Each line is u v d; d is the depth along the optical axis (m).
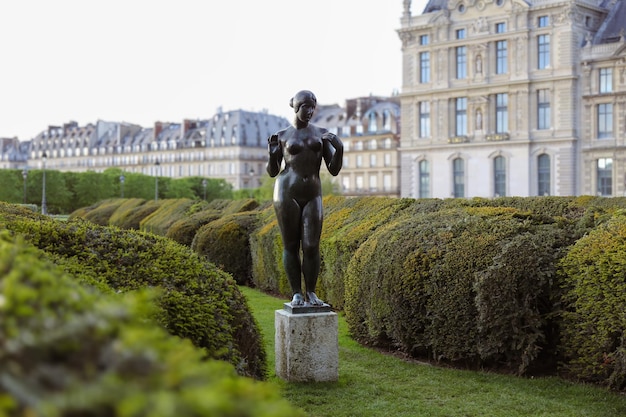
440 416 9.20
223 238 24.50
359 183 116.31
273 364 11.95
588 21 74.31
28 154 182.00
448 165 81.06
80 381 2.46
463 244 11.94
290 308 10.83
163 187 102.38
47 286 3.21
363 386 10.65
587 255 10.62
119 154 154.38
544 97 74.56
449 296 11.76
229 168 135.25
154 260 8.25
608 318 10.15
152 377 2.53
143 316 3.81
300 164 10.65
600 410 9.41
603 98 70.81
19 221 8.25
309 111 10.59
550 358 11.41
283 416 2.57
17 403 2.30
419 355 12.74
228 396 2.54
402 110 85.25
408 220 14.30
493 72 77.50
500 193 77.31
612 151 70.25
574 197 19.34
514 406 9.62
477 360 11.75
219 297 8.41
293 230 10.80
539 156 74.94
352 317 14.34
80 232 8.27
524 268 11.08
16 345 2.55
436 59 81.69
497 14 76.44
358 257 14.39
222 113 139.75
